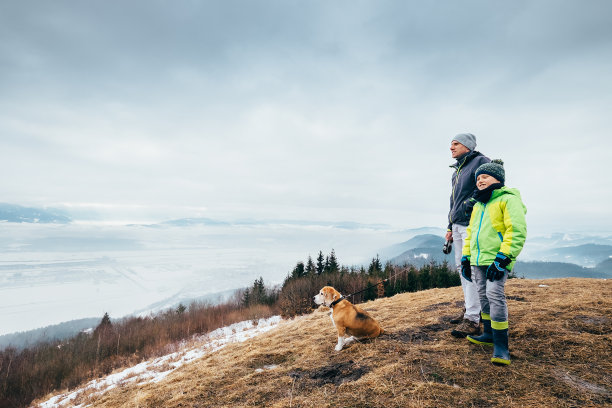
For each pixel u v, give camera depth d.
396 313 7.12
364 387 3.69
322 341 5.96
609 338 4.10
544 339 4.30
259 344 6.86
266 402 3.91
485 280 4.10
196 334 39.81
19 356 40.22
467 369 3.73
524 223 3.56
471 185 4.87
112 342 40.69
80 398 9.40
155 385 5.79
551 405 2.92
